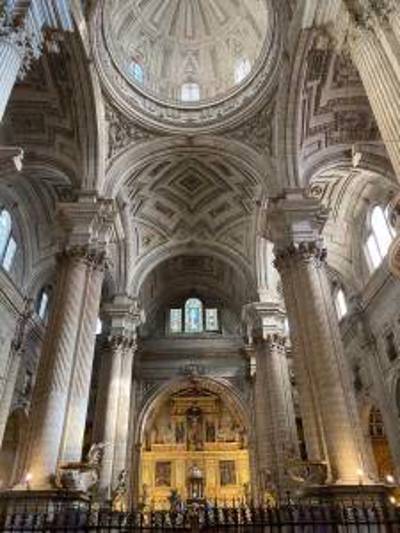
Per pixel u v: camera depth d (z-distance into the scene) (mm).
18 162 13234
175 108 19906
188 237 25094
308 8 13672
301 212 16203
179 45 23781
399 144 8703
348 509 9430
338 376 12773
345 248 23516
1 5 9430
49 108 17188
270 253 23891
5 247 20578
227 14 22703
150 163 20406
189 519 8898
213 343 30031
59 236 16406
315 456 12359
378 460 23547
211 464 28141
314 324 13797
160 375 29219
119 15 20484
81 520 9516
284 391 20859
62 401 12773
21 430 21016
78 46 15391
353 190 22000
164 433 29406
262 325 22703
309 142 18031
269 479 18688
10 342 19984
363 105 17312
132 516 9219
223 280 30734
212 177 22453
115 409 21094
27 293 21844
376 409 21984
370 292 21250
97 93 17031
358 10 10273
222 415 30141
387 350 19938
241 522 9047
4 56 9227
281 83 17000
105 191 17562
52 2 11125
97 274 15711
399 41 9070
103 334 23375
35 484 11219
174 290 32062
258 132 18891
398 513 8547
